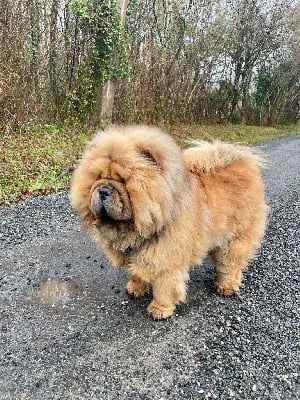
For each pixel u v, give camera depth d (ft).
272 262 4.69
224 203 3.52
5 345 3.10
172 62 13.10
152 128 3.12
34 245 4.67
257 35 17.39
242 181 3.72
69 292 3.83
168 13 12.84
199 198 3.34
